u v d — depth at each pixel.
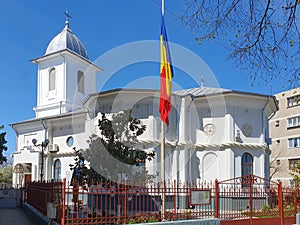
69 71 31.27
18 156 26.61
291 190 13.89
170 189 10.64
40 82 32.25
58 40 32.66
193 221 10.49
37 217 13.01
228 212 12.42
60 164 24.98
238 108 20.75
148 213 10.08
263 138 21.06
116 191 9.71
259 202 13.72
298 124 39.50
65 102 30.28
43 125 25.78
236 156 20.06
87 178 11.74
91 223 9.09
